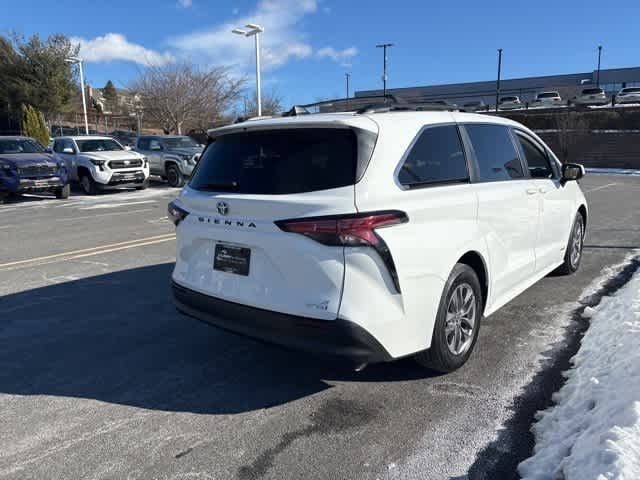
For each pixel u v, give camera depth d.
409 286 3.17
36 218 12.06
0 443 3.03
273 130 3.42
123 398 3.54
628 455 2.35
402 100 4.19
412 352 3.30
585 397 3.13
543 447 2.79
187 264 3.79
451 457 2.80
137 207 13.99
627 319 4.20
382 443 2.95
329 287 2.98
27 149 16.34
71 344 4.48
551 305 5.15
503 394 3.45
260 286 3.24
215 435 3.07
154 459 2.85
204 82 39.00
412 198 3.23
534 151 5.06
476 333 3.88
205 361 4.11
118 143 19.16
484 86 74.44
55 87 36.44
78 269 6.98
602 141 34.91
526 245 4.65
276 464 2.78
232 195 3.38
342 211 2.95
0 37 35.88
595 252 7.41
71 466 2.80
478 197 3.81
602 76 68.81
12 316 5.18
